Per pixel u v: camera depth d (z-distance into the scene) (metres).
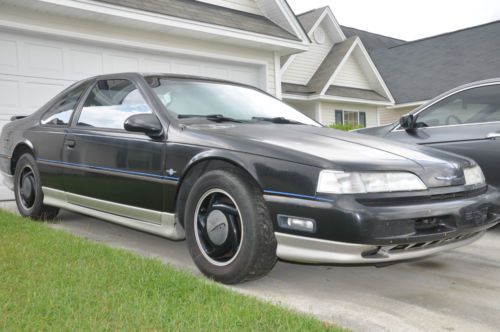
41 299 2.33
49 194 4.31
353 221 2.45
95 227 4.55
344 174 2.55
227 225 2.84
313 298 2.75
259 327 2.12
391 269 3.38
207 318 2.19
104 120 3.79
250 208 2.73
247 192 2.76
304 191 2.59
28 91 7.13
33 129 4.53
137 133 3.43
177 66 8.98
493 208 3.02
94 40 7.70
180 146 3.12
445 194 2.80
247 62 9.98
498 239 4.26
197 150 3.02
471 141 4.41
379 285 3.02
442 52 20.73
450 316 2.49
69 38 7.48
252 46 9.95
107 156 3.60
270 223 2.73
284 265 3.45
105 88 3.98
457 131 4.54
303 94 15.80
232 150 2.88
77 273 2.76
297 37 10.63
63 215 5.03
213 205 2.94
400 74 20.73
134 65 8.38
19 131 4.73
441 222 2.70
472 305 2.66
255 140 2.90
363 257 2.53
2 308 2.22
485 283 3.07
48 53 7.35
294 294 2.81
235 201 2.79
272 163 2.71
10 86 6.95
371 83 18.52
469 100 4.60
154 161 3.25
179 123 3.28
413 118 4.83
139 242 4.03
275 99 4.27
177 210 3.20
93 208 3.87
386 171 2.65
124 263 2.98
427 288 2.97
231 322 2.15
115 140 3.55
